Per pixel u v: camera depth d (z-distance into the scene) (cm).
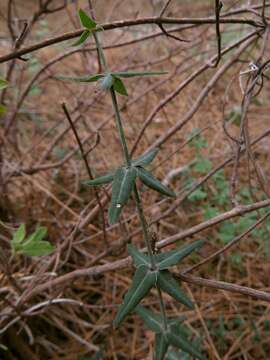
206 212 48
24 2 93
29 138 66
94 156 62
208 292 48
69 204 57
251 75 36
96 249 51
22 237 34
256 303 47
